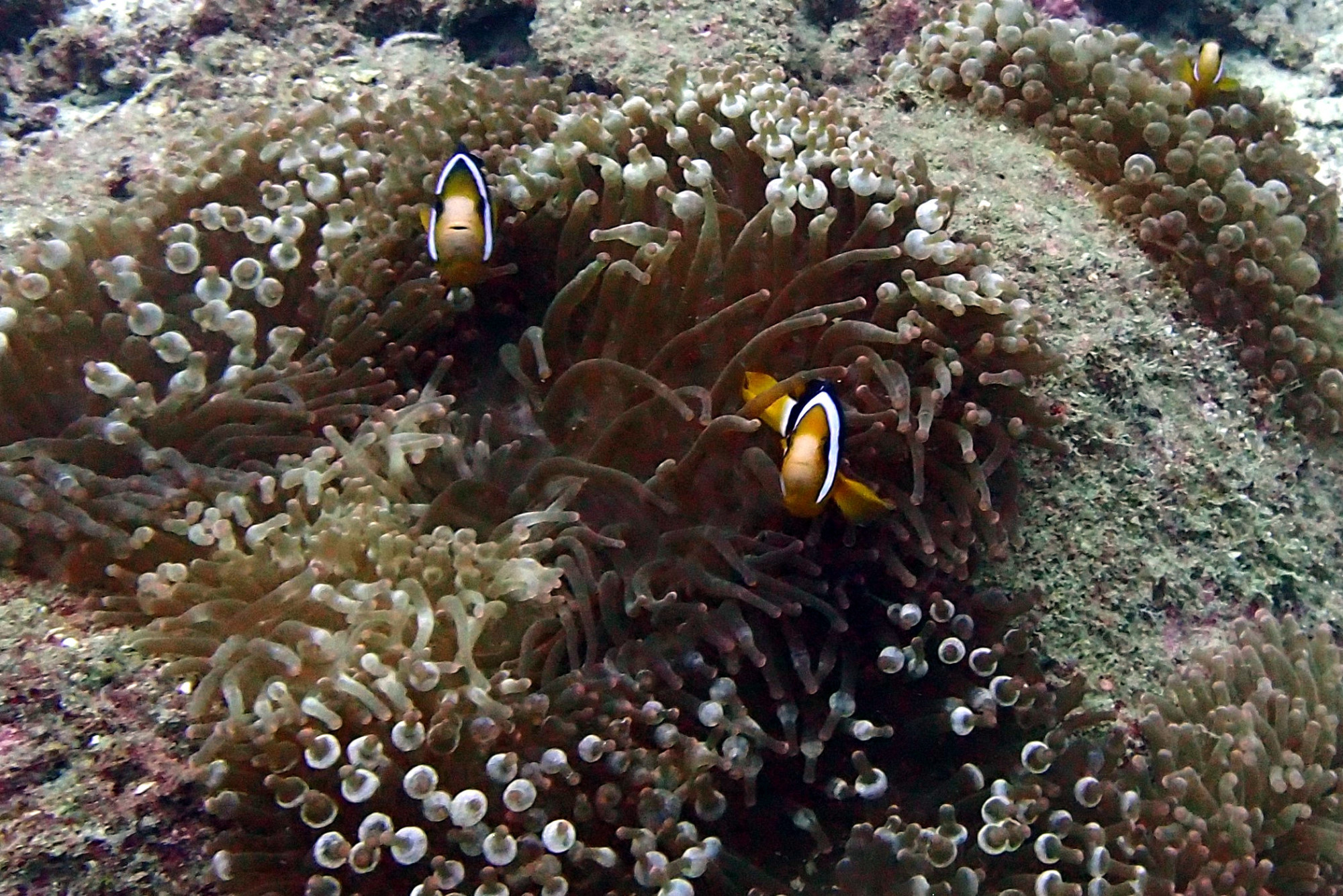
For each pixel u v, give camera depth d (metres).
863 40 1.18
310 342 0.73
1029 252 0.79
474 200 0.68
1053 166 0.85
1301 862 0.67
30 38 1.19
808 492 0.60
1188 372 0.79
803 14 1.17
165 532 0.65
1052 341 0.77
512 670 0.64
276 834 0.61
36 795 0.59
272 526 0.63
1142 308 0.80
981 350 0.68
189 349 0.67
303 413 0.69
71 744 0.60
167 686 0.62
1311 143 1.41
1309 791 0.68
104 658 0.62
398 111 0.82
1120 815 0.67
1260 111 0.88
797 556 0.66
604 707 0.64
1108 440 0.76
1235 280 0.81
